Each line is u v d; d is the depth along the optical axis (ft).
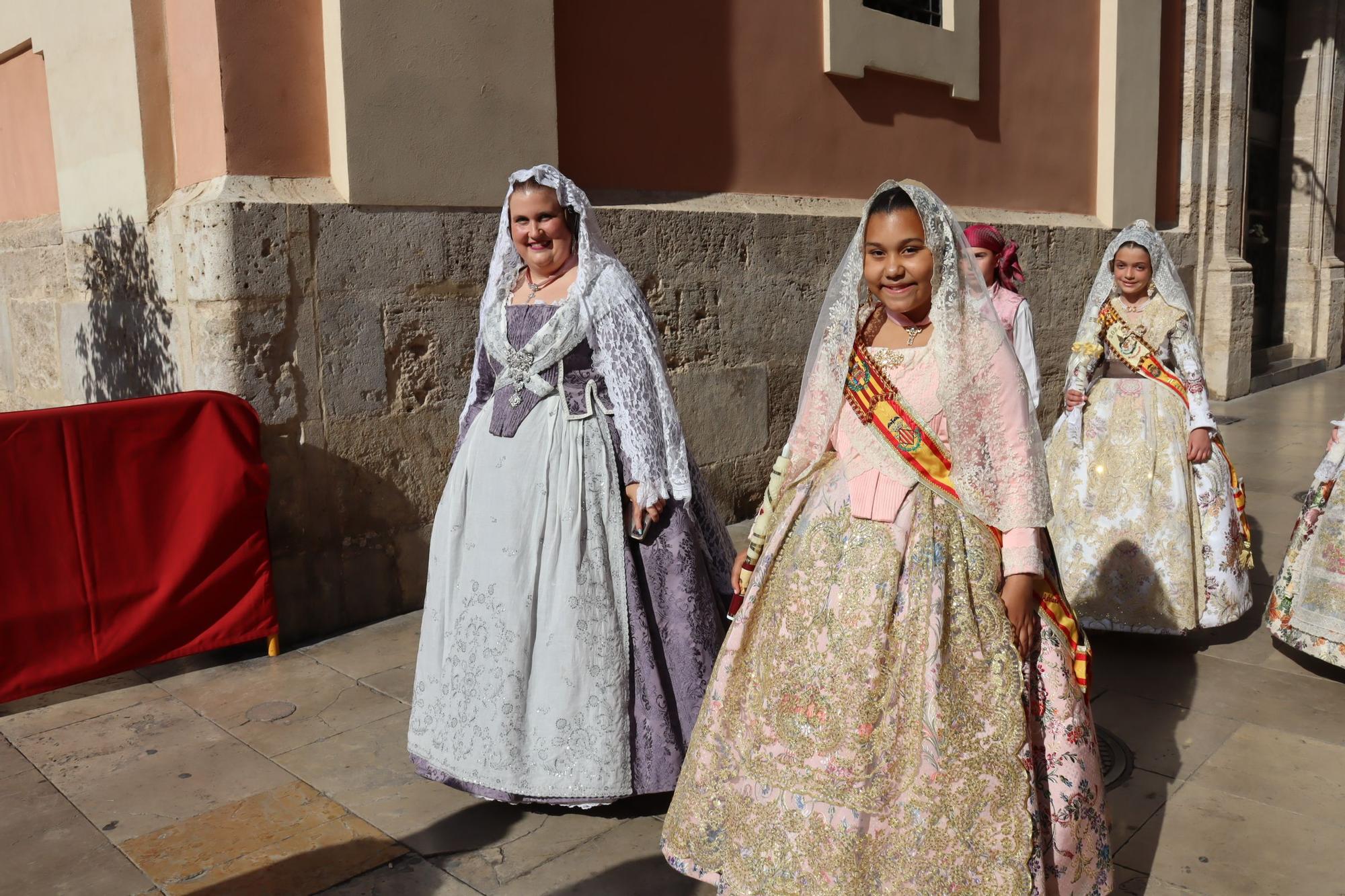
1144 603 13.51
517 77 15.98
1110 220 30.07
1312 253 42.50
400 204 14.92
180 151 15.02
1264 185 41.83
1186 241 33.60
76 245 17.65
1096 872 7.39
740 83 20.22
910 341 7.64
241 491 13.38
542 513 9.58
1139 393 14.08
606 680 9.49
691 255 18.97
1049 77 27.94
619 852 9.32
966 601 7.17
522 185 9.89
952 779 6.88
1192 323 14.02
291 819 9.95
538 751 9.52
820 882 7.00
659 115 18.90
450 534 10.07
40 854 9.43
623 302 9.86
